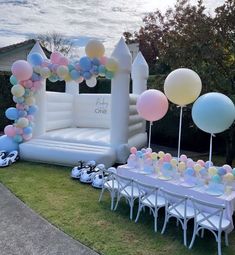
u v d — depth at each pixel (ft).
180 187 15.10
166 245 13.16
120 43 24.80
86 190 19.83
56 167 25.30
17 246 12.90
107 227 14.70
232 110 15.05
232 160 28.30
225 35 24.13
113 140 25.57
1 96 41.65
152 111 18.11
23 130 26.89
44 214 15.96
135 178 17.26
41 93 28.14
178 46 24.75
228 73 24.31
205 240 13.73
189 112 27.53
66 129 34.35
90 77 24.44
